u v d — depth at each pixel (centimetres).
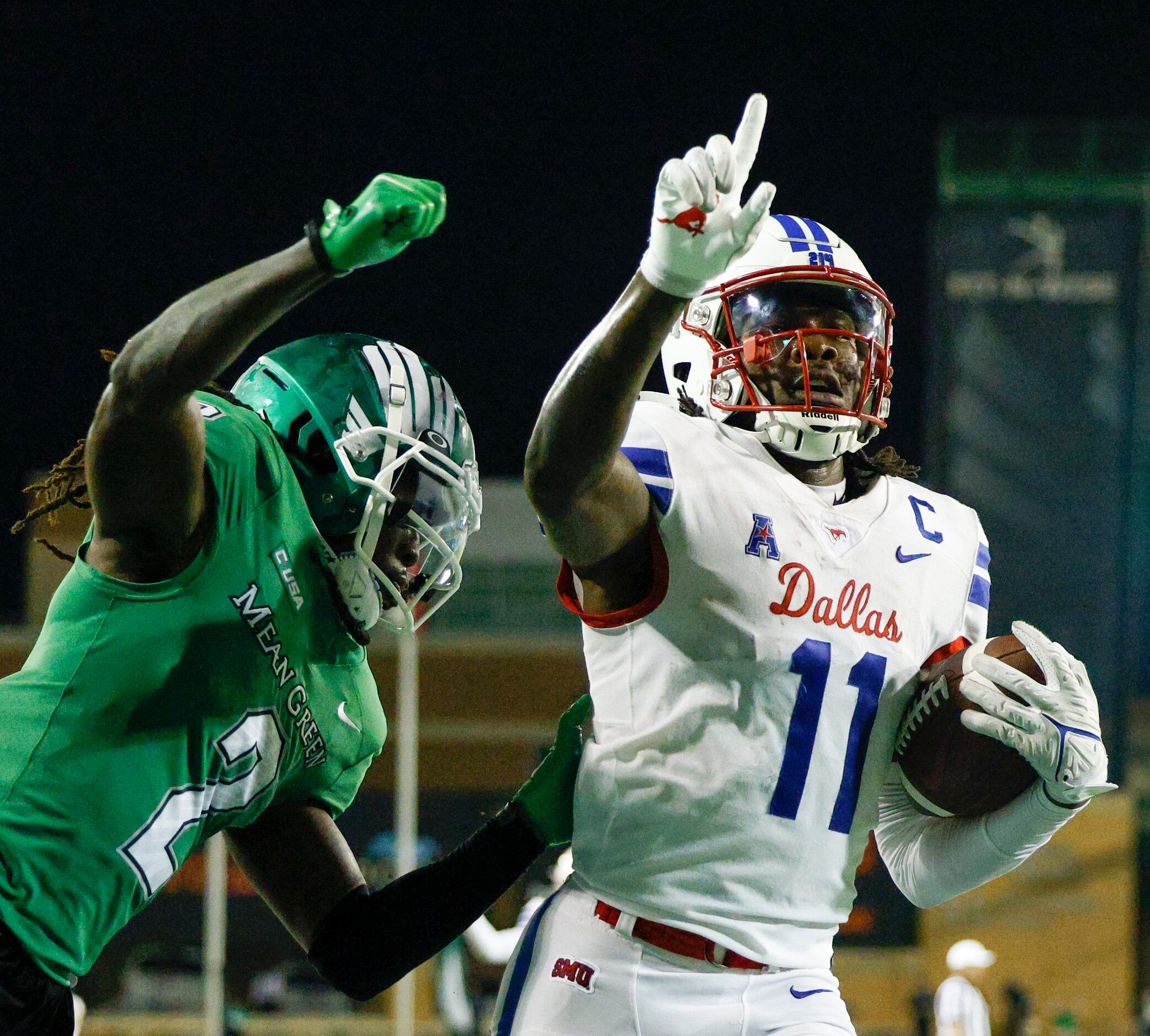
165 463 789
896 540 938
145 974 3750
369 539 935
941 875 980
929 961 4200
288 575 901
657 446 883
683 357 984
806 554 893
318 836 988
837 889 916
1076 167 4922
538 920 924
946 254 4941
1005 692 907
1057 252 4916
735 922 873
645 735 875
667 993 870
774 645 872
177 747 858
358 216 727
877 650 913
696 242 725
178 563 852
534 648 3853
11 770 837
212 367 751
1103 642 4712
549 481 790
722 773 863
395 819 3884
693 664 870
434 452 947
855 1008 4159
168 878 880
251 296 740
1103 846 4350
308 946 973
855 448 948
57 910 838
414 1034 3575
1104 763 894
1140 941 4556
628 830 880
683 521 864
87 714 843
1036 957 4250
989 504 4825
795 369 918
